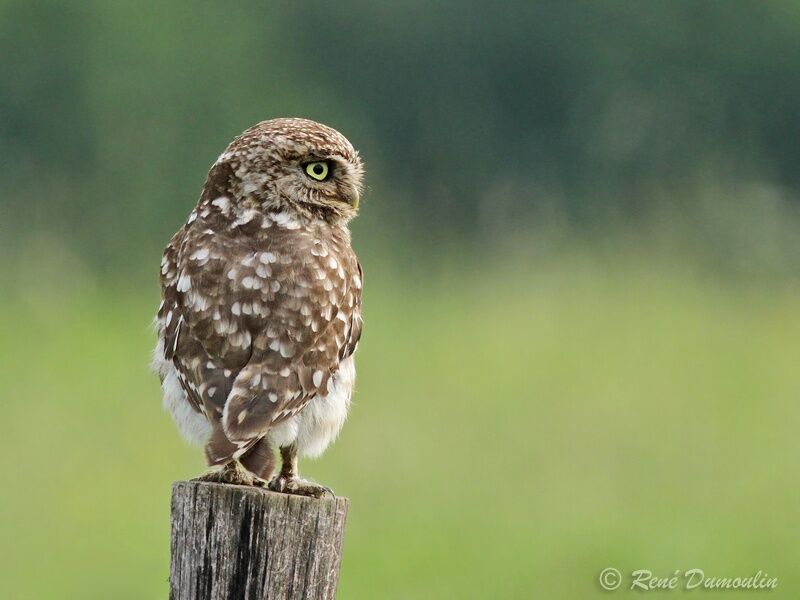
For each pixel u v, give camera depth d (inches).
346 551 435.5
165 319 252.5
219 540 216.5
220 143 936.9
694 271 752.3
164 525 460.1
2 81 906.7
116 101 917.8
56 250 824.9
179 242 260.2
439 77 1039.6
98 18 920.3
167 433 507.8
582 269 741.9
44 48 912.3
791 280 768.9
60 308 690.2
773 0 1010.1
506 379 555.2
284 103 982.4
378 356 589.6
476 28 1034.1
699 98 1010.7
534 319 639.8
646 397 540.1
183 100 932.6
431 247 879.1
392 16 1027.9
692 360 589.3
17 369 578.2
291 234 258.2
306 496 221.0
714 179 982.4
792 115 1005.8
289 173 263.3
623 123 1011.9
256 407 237.5
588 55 1025.5
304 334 245.8
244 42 972.6
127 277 818.8
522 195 1002.7
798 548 442.6
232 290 246.5
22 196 882.8
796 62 1008.2
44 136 905.5
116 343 634.2
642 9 1027.9
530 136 1034.1
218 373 241.4
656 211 919.7
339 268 256.1
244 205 261.4
